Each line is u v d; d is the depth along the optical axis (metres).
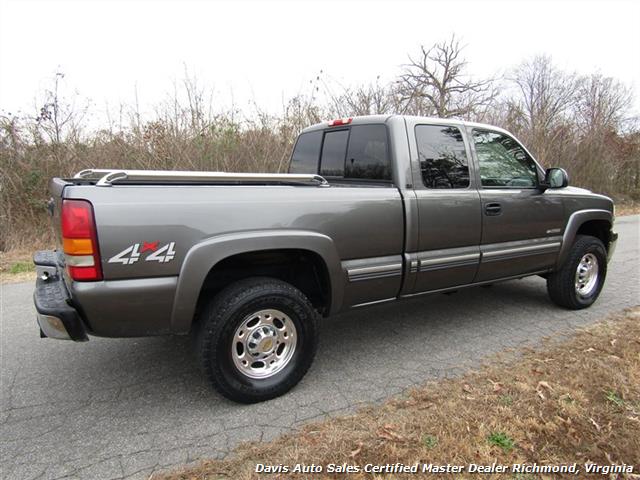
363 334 4.11
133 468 2.31
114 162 8.96
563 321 4.38
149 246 2.46
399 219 3.33
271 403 2.93
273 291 2.86
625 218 13.42
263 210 2.78
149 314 2.53
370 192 3.22
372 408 2.83
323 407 2.86
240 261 3.11
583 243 4.62
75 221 2.31
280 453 2.39
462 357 3.58
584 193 4.77
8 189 8.49
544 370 3.26
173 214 2.51
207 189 2.66
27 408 2.90
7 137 8.64
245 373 2.88
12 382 3.24
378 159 3.58
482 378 3.18
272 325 2.96
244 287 2.82
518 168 4.23
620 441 2.45
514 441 2.44
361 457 2.34
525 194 4.13
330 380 3.23
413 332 4.14
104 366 3.49
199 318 2.98
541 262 4.35
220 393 2.81
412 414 2.73
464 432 2.52
